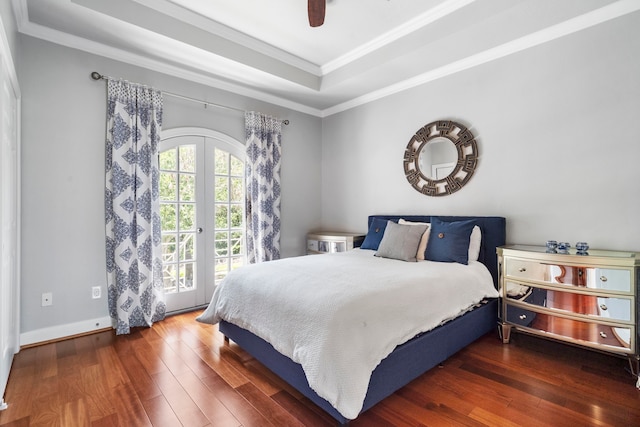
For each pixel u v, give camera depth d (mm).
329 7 2668
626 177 2320
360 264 2584
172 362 2242
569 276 2211
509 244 2900
